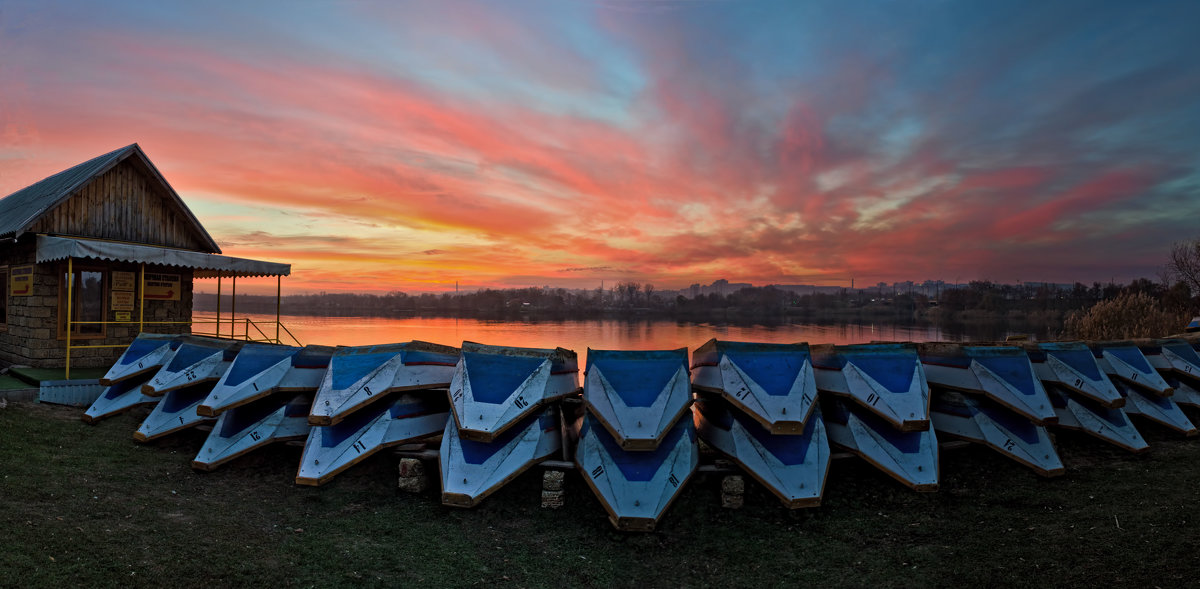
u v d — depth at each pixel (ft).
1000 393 26.96
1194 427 31.40
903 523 21.90
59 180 50.78
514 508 23.39
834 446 26.86
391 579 17.94
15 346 43.62
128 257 37.37
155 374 32.30
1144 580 16.47
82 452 26.27
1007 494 23.72
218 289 53.01
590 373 26.07
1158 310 68.18
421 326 270.26
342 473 25.88
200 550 18.44
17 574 15.47
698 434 29.12
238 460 27.02
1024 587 16.89
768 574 18.92
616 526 21.61
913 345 27.02
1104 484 24.18
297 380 28.73
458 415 24.31
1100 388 29.17
